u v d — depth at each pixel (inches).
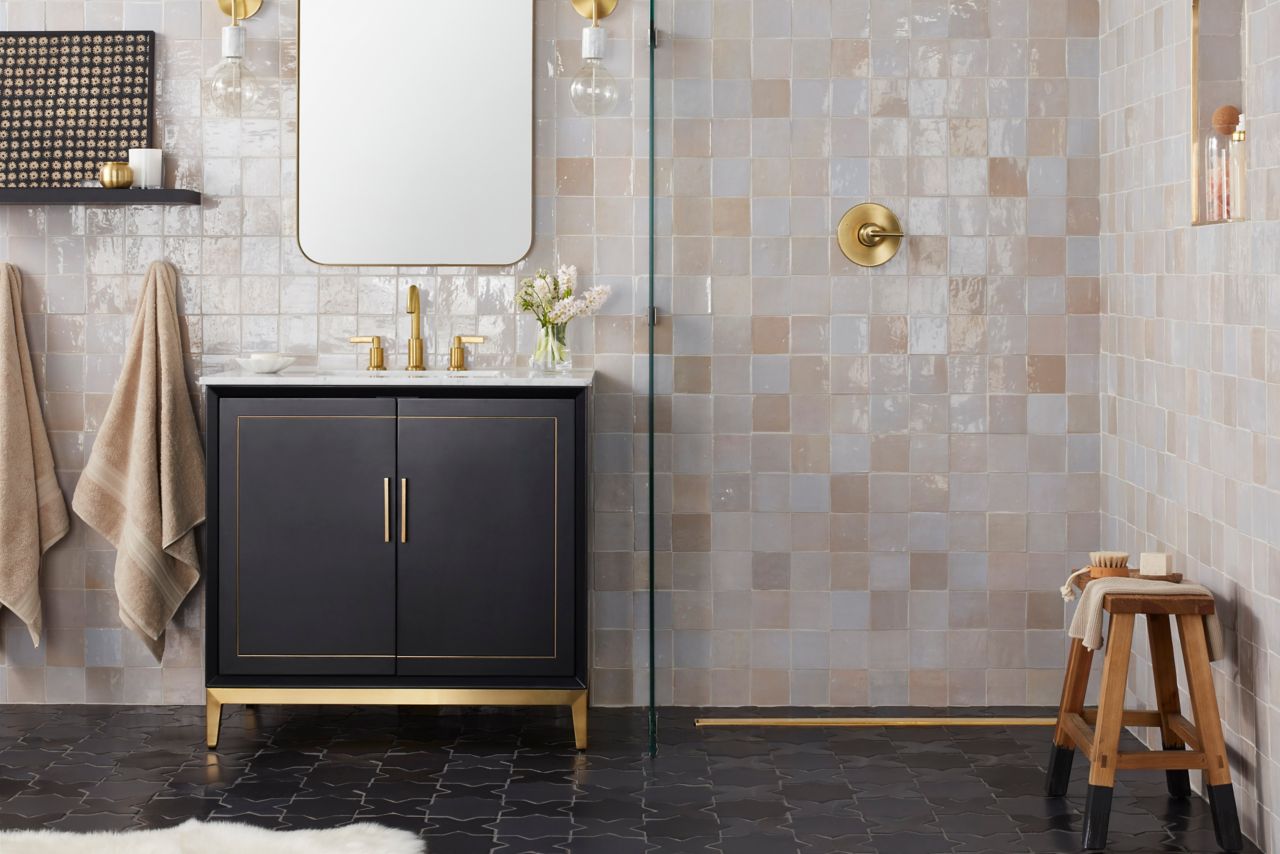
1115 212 144.6
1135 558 140.1
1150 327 135.0
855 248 148.4
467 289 149.9
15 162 149.3
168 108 149.2
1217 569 119.8
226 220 149.5
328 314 150.3
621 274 149.6
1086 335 149.6
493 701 135.5
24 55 148.9
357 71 148.5
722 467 149.9
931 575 150.5
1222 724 119.8
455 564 135.2
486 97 148.6
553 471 134.4
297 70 148.6
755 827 116.5
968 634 150.9
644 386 149.9
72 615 151.3
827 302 148.9
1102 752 111.3
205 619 136.6
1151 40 133.5
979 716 147.9
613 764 132.6
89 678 152.0
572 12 148.1
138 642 151.6
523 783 127.1
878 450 149.9
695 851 111.0
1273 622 108.8
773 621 150.8
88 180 148.8
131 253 149.9
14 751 135.6
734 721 145.7
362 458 134.9
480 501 134.7
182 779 127.8
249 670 136.0
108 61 148.6
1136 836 114.5
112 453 147.6
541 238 149.6
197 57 148.9
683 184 148.0
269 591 135.7
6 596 146.4
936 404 149.8
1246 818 114.7
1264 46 108.0
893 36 147.6
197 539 150.6
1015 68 147.9
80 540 151.2
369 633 135.7
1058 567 150.6
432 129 148.7
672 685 150.9
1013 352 149.5
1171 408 129.8
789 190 148.3
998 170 148.5
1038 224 148.9
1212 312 119.8
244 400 134.9
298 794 123.9
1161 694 120.7
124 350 150.4
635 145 148.9
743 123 147.9
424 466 134.6
